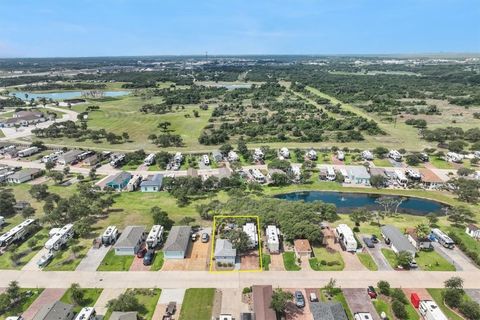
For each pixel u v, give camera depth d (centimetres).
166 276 7138
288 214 8875
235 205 9825
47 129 18588
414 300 6316
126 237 8119
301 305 6231
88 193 10731
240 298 6494
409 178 12719
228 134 18562
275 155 14900
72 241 8425
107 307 6259
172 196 11219
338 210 10500
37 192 10956
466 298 6475
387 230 8606
